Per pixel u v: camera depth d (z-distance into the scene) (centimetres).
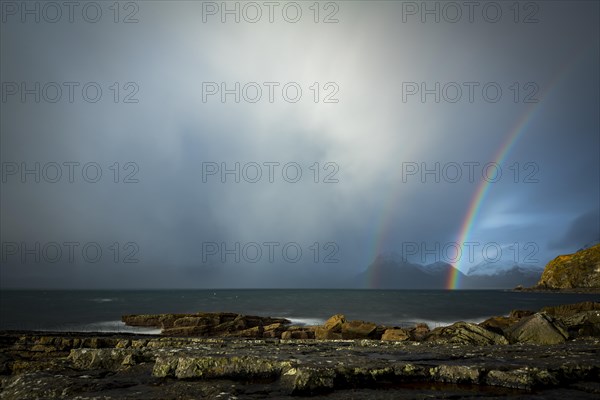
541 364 1352
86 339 2933
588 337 2505
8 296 16638
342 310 8706
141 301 12438
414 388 1188
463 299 13962
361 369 1265
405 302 11894
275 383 1262
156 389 1209
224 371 1343
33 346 2886
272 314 7900
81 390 1228
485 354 1666
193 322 4906
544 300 13275
